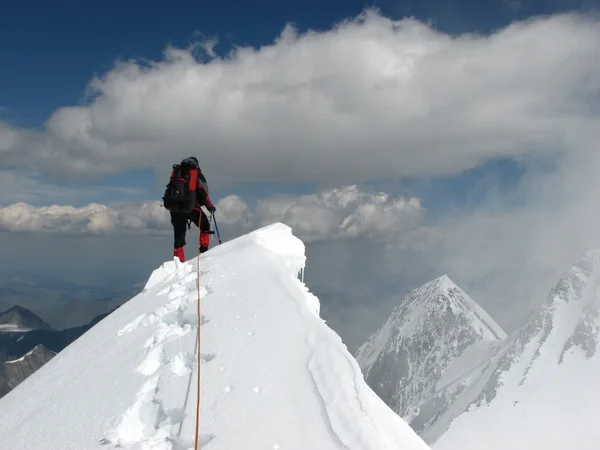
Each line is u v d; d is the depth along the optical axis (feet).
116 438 17.35
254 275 35.70
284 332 25.14
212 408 18.48
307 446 15.85
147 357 24.34
